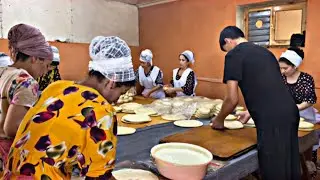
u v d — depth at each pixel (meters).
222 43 1.84
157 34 4.70
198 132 1.76
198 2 4.03
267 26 3.38
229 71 1.64
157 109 2.44
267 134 1.52
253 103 1.59
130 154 1.43
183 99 2.76
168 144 1.37
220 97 3.91
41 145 0.79
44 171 0.78
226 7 3.71
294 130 1.60
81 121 0.80
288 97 1.61
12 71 1.22
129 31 4.91
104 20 4.56
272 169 1.51
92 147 0.80
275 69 1.62
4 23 3.62
